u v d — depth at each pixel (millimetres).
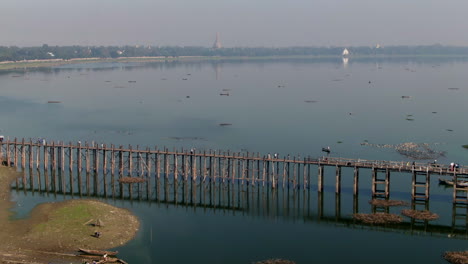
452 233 63125
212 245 59719
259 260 55719
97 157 87375
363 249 58812
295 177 80688
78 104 173250
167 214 70188
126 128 129375
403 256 56875
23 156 89875
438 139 115000
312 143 111625
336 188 77250
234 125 133875
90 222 64750
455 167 72250
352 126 131875
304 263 55156
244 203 75125
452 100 178000
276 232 64125
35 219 65875
